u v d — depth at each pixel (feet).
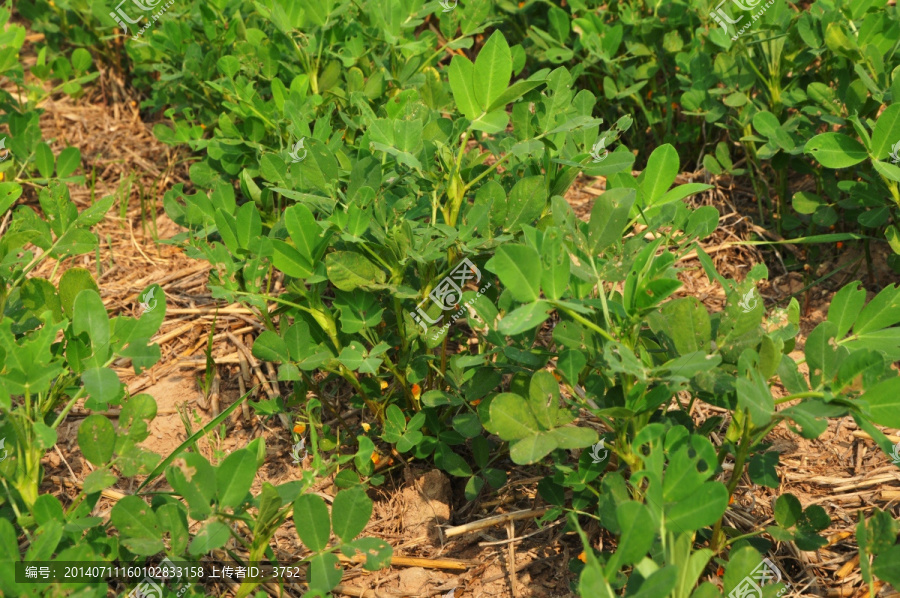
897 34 9.16
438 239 6.92
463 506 7.92
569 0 11.87
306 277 6.88
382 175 7.39
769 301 10.20
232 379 9.52
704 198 11.44
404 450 7.29
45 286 7.01
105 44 14.48
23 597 5.22
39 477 6.24
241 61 10.22
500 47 6.64
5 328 6.05
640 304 5.54
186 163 13.32
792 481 7.82
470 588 7.07
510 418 5.66
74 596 5.28
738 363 5.36
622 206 5.87
